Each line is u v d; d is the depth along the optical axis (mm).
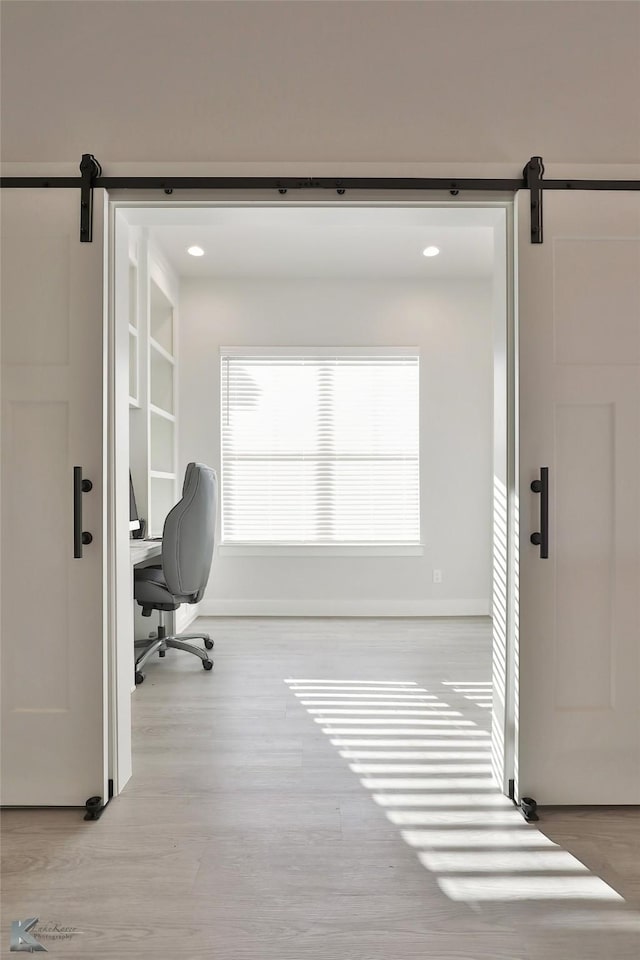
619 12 2018
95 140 1994
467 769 2160
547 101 2008
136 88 1998
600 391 1941
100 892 1486
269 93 2000
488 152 2008
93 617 1912
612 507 1949
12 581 1928
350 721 2604
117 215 2010
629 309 1947
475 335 4789
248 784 2039
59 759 1913
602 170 1974
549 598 1925
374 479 4801
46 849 1671
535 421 1931
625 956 1290
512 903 1449
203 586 3600
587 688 1934
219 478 4719
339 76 2006
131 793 1984
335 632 4211
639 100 2012
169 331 4617
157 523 4582
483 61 2012
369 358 4789
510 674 1975
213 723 2580
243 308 4746
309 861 1608
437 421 4793
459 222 2148
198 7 2008
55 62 1998
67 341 1919
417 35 2018
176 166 1973
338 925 1372
